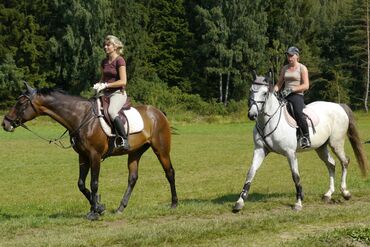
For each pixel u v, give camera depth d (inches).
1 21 2444.6
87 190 404.5
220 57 2561.5
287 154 427.5
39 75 2429.9
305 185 602.2
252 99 402.3
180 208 424.2
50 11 2517.2
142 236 320.8
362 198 480.7
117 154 413.4
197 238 318.0
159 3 2822.3
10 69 2337.6
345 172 478.9
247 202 450.3
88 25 2356.1
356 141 488.7
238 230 337.1
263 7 2674.7
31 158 944.9
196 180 674.2
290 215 382.0
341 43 3070.9
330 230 334.0
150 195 559.5
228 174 732.7
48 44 2421.3
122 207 423.2
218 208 422.9
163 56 2792.8
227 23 2608.3
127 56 2487.7
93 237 322.3
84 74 2379.4
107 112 396.2
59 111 386.6
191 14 2869.1
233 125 1973.4
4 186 642.8
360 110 2763.3
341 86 2760.8
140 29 2600.9
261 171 749.9
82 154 399.5
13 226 367.2
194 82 2765.7
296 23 2920.8
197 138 1380.4
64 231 355.3
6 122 385.7
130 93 2449.6
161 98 2423.7
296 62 440.1
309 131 442.0
